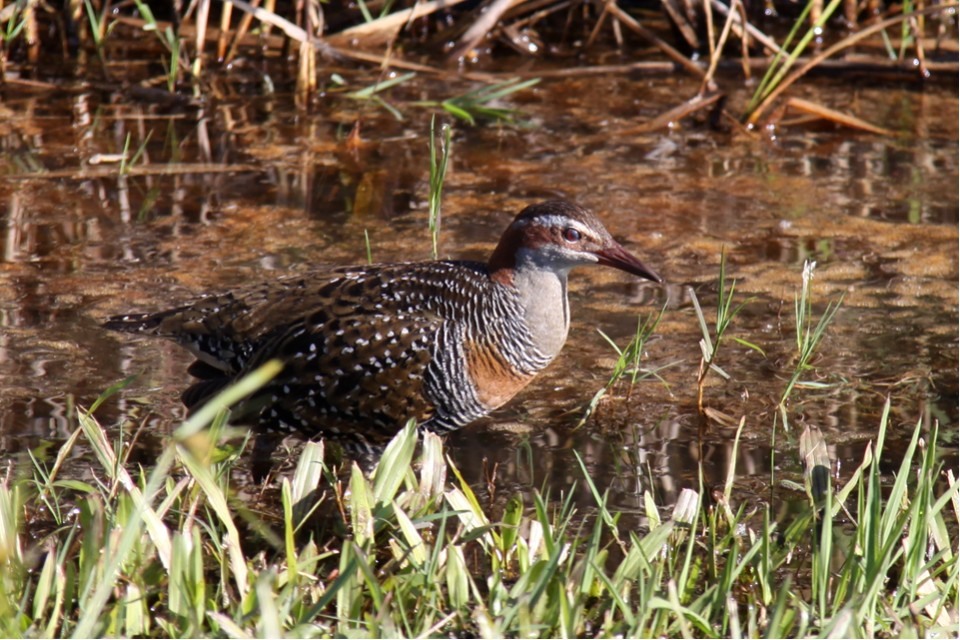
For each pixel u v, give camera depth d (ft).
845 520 29.07
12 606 23.08
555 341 31.37
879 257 42.96
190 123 52.37
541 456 31.94
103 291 38.96
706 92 55.21
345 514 29.14
